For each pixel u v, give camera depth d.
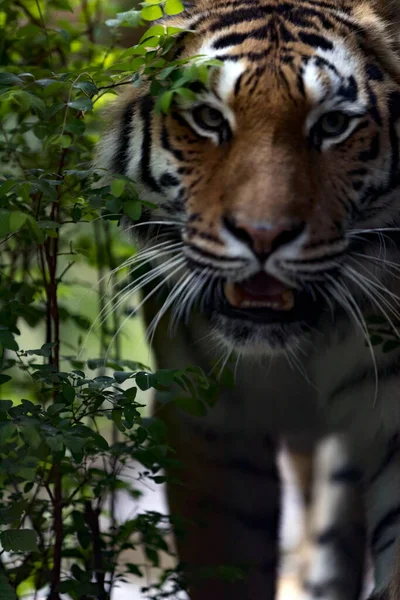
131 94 7.07
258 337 6.76
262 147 6.21
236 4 6.95
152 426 5.92
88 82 5.69
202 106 6.44
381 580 7.12
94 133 7.65
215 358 7.69
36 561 6.42
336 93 6.44
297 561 10.27
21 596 6.97
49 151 6.95
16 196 6.25
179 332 7.73
